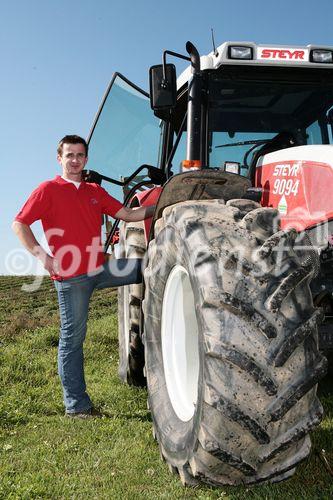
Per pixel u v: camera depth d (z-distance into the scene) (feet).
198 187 10.98
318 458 10.38
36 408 15.07
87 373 18.93
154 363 11.17
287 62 13.55
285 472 8.87
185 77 15.05
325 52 13.69
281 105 13.89
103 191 14.51
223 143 13.66
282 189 11.61
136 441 11.97
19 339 27.53
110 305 46.03
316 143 13.92
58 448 11.75
